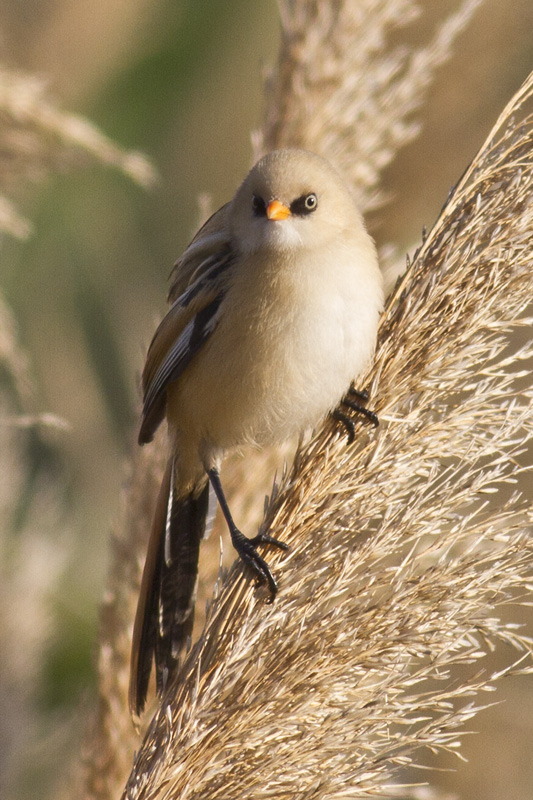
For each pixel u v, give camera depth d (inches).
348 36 377.7
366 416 254.2
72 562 630.5
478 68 492.1
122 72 784.3
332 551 231.5
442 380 247.3
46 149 454.3
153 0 780.0
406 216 480.1
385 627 218.8
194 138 795.4
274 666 220.4
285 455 343.6
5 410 554.9
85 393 689.0
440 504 228.8
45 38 731.4
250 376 283.1
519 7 501.4
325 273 279.0
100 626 333.4
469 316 248.4
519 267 247.3
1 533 519.5
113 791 312.8
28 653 499.5
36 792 482.6
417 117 486.6
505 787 475.5
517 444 233.6
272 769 212.7
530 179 253.8
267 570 235.1
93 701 353.4
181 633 291.0
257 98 781.9
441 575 221.3
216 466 303.7
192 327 292.8
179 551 302.5
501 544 229.1
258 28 791.7
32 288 735.7
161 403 314.8
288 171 283.1
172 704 226.2
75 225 765.9
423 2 506.9
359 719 211.8
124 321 739.4
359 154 381.1
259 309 280.2
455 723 210.2
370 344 277.3
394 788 209.8
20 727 486.9
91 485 669.3
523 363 362.0
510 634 217.6
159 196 792.9
